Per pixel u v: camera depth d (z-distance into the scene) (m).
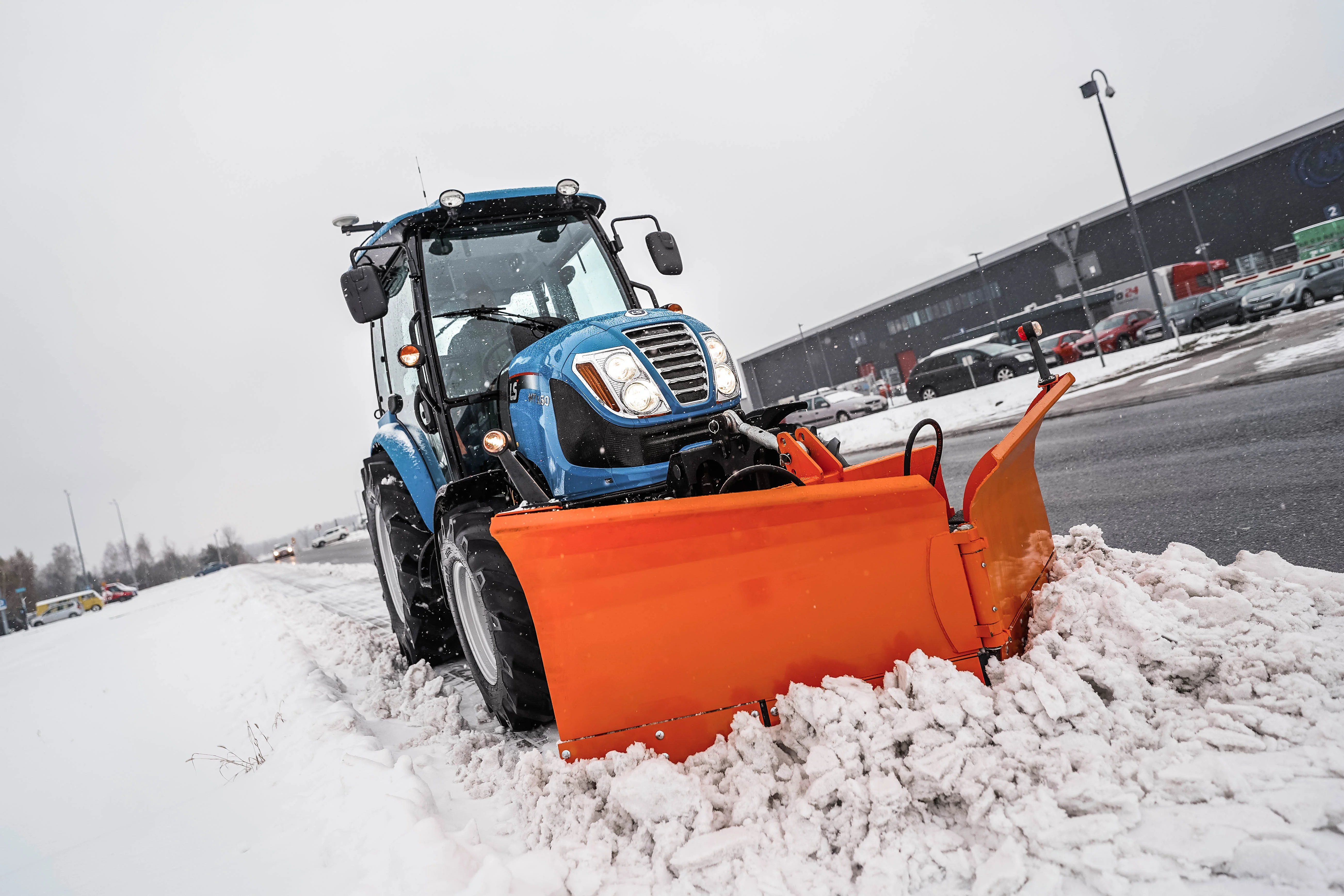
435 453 4.36
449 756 3.11
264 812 2.90
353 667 5.54
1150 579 2.56
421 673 4.39
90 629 20.25
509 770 2.82
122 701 6.50
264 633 8.23
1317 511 3.92
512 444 3.50
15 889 2.80
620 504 2.75
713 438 3.31
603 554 2.28
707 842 1.88
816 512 2.29
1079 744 1.88
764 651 2.30
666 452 3.26
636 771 2.04
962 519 2.41
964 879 1.66
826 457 2.74
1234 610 2.27
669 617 2.30
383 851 2.19
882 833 1.79
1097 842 1.63
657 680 2.30
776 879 1.73
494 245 4.17
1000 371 20.83
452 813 2.54
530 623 3.01
